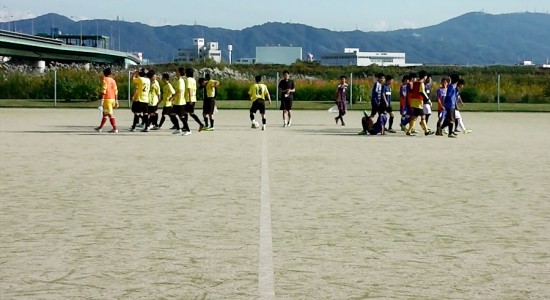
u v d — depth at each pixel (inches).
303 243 308.0
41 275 256.7
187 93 989.2
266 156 681.0
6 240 311.6
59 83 1941.4
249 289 240.4
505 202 418.3
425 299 230.8
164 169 571.2
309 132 1030.4
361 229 338.0
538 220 362.3
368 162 634.2
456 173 557.9
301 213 378.6
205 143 826.2
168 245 303.1
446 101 951.0
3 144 792.9
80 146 774.5
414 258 283.1
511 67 5078.7
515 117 1483.8
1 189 458.6
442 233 330.0
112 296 232.7
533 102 2038.6
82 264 271.7
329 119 1384.1
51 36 6825.8
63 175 530.3
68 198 424.2
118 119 1306.6
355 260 279.4
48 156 667.4
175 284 246.1
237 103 1919.3
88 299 229.5
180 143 823.1
